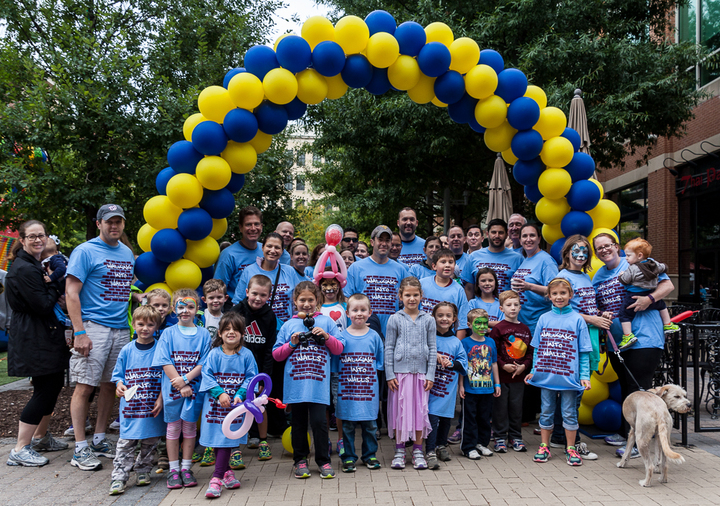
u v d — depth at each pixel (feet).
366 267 16.98
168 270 15.66
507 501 11.19
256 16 32.94
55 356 14.23
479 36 33.30
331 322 13.87
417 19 35.22
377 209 49.19
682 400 12.36
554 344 14.42
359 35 15.43
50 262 15.07
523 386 15.42
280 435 16.92
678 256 45.09
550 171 17.10
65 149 25.34
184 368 12.78
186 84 28.27
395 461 13.66
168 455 12.73
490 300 16.74
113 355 14.44
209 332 14.02
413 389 13.78
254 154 16.25
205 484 12.62
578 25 33.14
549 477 12.77
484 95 16.49
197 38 29.63
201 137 15.06
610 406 15.74
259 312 14.53
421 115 35.37
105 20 25.45
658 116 33.50
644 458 12.16
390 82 16.49
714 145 39.91
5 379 26.37
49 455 14.97
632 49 31.32
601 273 15.58
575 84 31.37
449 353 14.35
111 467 13.94
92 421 18.33
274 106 15.89
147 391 12.67
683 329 15.57
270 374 14.30
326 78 16.14
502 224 17.75
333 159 53.72
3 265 37.40
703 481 12.32
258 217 16.66
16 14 26.23
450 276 15.78
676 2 36.55
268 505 11.10
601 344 15.34
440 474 13.10
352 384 13.57
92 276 14.21
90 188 24.17
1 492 12.05
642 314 14.46
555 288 14.64
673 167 45.39
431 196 56.13
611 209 17.54
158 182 16.46
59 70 22.81
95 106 22.76
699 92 34.42
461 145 38.55
